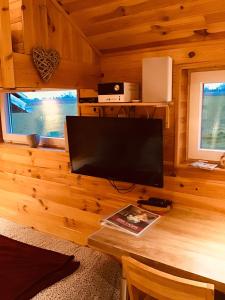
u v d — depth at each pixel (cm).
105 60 226
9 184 297
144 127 180
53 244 201
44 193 272
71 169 228
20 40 178
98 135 202
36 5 183
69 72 206
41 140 278
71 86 208
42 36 187
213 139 199
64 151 252
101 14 193
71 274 163
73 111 253
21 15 175
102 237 152
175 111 193
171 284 115
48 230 276
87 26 205
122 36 202
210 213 183
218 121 195
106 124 196
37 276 156
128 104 187
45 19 188
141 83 206
